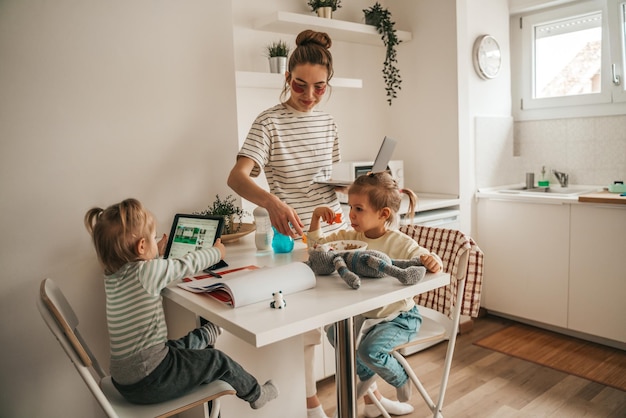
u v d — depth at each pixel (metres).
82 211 1.88
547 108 3.46
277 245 1.65
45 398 1.83
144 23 1.97
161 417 1.26
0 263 1.73
